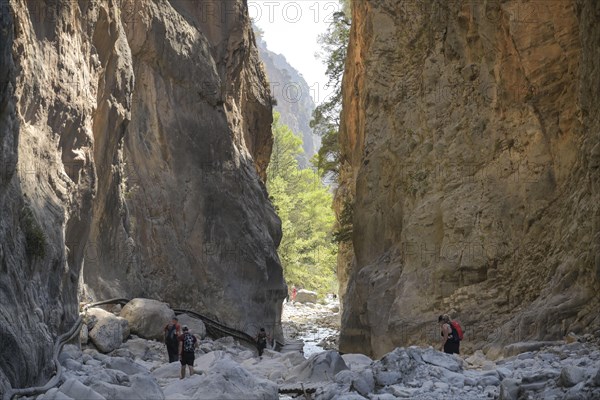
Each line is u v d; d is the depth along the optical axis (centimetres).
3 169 1348
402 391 1457
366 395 1498
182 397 1409
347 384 1585
